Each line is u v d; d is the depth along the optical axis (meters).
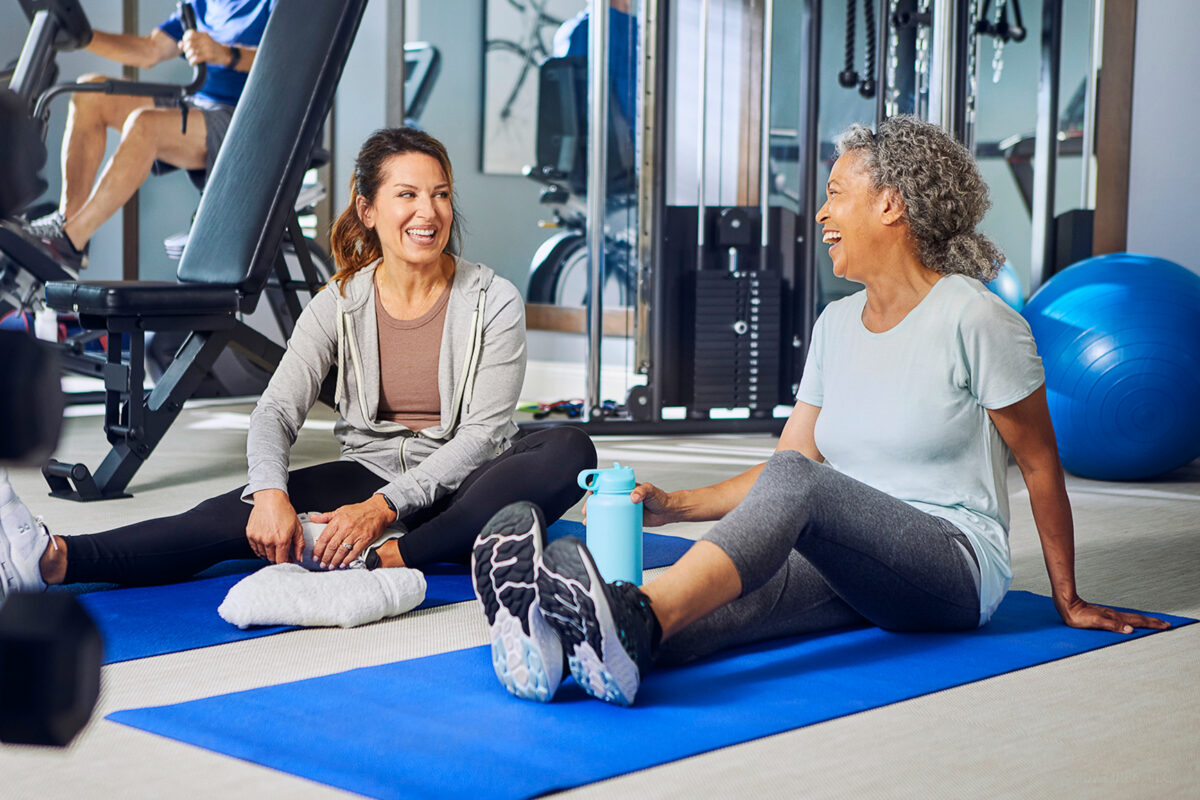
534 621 1.40
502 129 5.25
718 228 4.49
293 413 2.27
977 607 1.77
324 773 1.23
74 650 0.28
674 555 2.46
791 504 1.50
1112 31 4.47
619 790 1.21
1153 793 1.23
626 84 4.73
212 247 3.18
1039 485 1.83
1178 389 3.48
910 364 1.76
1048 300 3.72
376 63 5.43
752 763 1.30
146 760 1.28
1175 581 2.31
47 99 4.03
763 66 4.41
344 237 2.38
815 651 1.74
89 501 3.02
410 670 1.63
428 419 2.34
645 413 4.52
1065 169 4.73
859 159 1.75
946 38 4.19
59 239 4.58
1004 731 1.42
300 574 1.94
